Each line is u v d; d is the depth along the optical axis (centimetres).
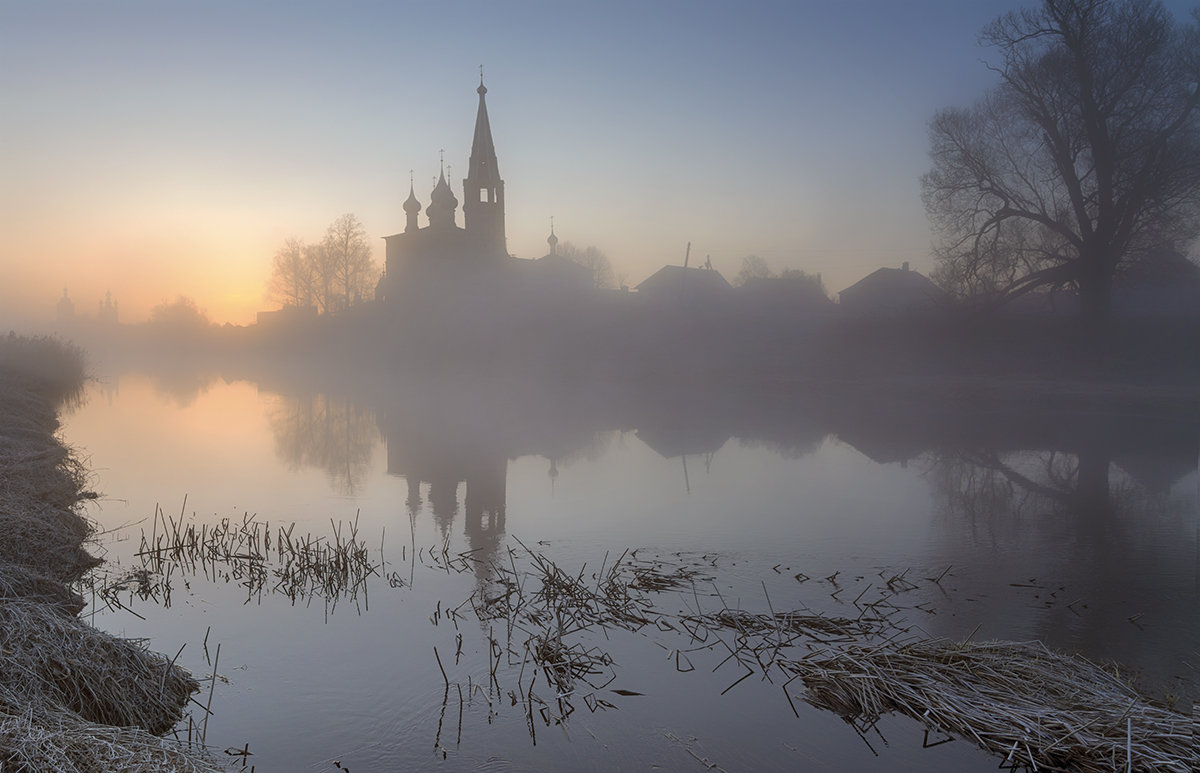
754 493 1309
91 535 1010
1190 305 4316
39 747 408
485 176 7688
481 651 641
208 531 1045
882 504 1218
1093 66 3475
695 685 577
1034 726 488
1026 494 1291
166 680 558
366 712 539
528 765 475
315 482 1408
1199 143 3312
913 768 469
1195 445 1814
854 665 585
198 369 6562
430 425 2294
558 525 1088
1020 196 3741
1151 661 620
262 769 468
